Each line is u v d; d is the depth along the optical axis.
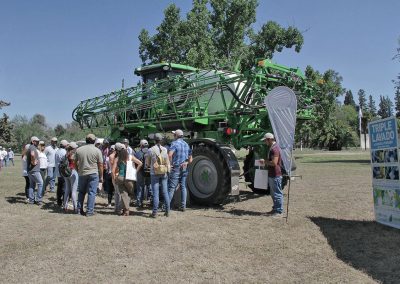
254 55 30.75
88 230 6.79
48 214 8.39
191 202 9.07
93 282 4.44
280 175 7.70
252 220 7.34
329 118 29.47
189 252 5.46
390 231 6.42
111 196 9.61
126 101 11.48
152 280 4.48
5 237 6.41
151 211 8.63
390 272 4.64
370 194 10.52
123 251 5.54
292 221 7.19
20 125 90.06
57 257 5.31
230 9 30.62
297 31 30.23
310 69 28.14
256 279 4.48
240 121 9.01
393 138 6.54
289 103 7.46
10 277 4.61
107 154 9.84
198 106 9.48
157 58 31.75
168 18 30.39
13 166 30.06
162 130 10.80
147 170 8.65
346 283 4.34
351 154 39.94
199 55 27.69
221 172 8.45
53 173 12.45
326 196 10.22
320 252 5.43
